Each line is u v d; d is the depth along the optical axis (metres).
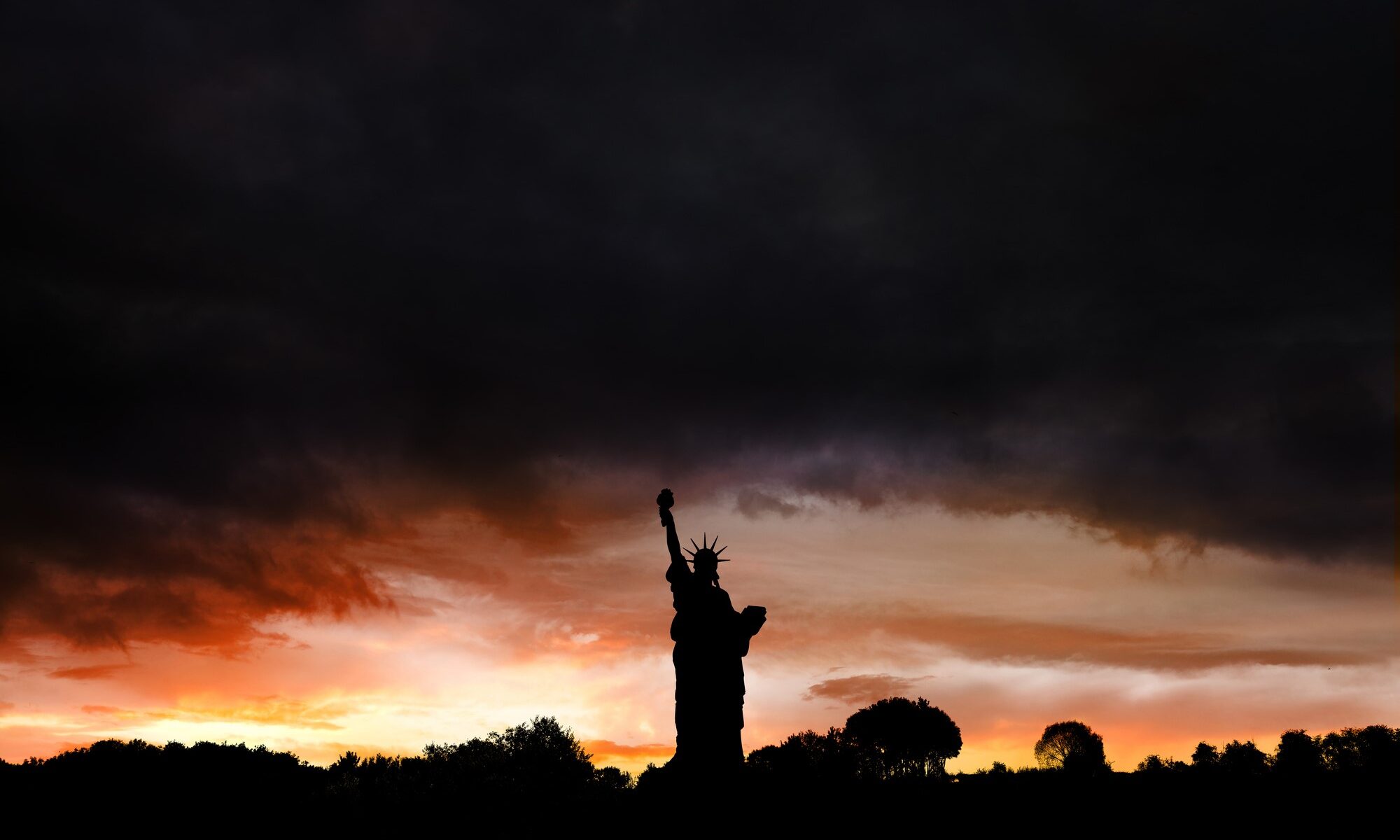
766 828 33.16
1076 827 38.66
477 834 37.00
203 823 40.38
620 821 32.72
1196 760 81.88
